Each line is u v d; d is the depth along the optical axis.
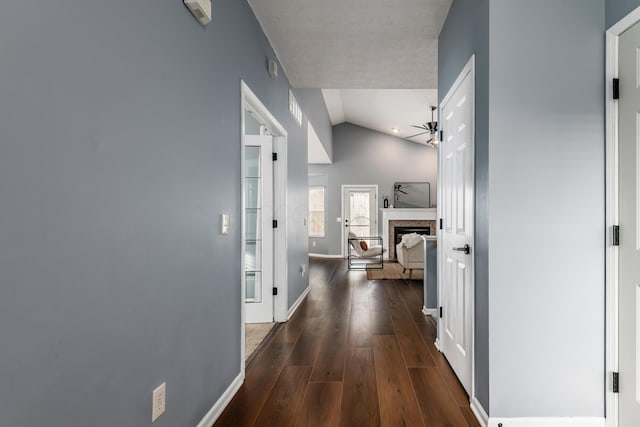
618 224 1.76
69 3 1.00
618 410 1.76
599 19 1.83
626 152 1.72
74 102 1.02
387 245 9.84
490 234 1.83
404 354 2.84
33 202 0.90
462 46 2.35
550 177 1.83
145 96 1.35
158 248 1.45
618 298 1.76
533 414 1.82
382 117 9.05
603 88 1.82
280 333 3.38
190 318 1.72
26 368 0.89
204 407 1.86
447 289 2.71
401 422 1.90
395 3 2.63
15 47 0.85
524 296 1.83
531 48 1.83
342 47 3.34
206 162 1.90
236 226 2.36
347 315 4.03
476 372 2.01
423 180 10.28
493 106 1.83
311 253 10.82
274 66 3.26
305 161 5.11
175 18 1.57
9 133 0.84
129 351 1.27
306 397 2.17
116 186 1.19
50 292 0.95
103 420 1.14
